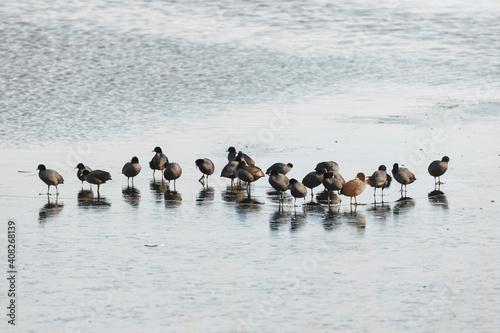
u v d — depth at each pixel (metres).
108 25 83.38
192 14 90.75
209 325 18.48
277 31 81.81
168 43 74.69
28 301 19.94
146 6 95.12
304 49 73.31
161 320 18.80
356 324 18.45
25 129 44.69
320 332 18.06
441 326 18.31
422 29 84.31
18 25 82.12
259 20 87.81
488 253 23.31
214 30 81.69
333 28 84.31
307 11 93.38
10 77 60.88
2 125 45.66
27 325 18.56
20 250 23.97
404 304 19.56
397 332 18.02
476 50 74.88
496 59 70.75
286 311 19.22
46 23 83.50
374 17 90.44
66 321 18.78
